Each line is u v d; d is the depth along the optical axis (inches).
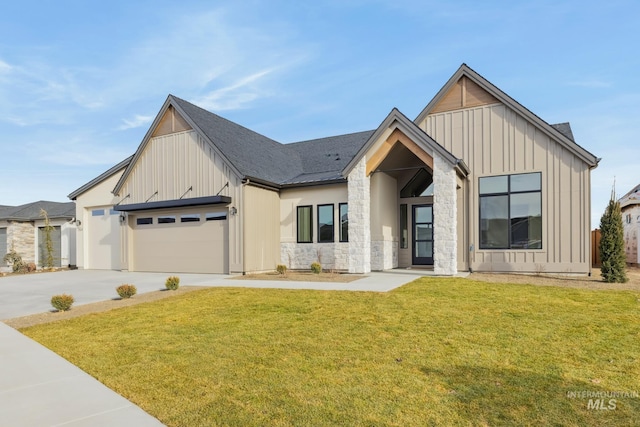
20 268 819.4
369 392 166.9
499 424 138.9
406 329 260.2
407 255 650.8
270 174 682.2
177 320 305.4
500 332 250.1
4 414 152.6
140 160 732.0
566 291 380.2
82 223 856.9
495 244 548.7
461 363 198.7
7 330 291.6
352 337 246.4
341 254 637.9
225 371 195.2
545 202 523.2
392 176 647.8
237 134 751.7
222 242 641.0
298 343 236.8
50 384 184.2
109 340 257.0
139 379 188.4
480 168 560.4
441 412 148.1
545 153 524.4
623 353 209.6
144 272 712.4
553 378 178.5
